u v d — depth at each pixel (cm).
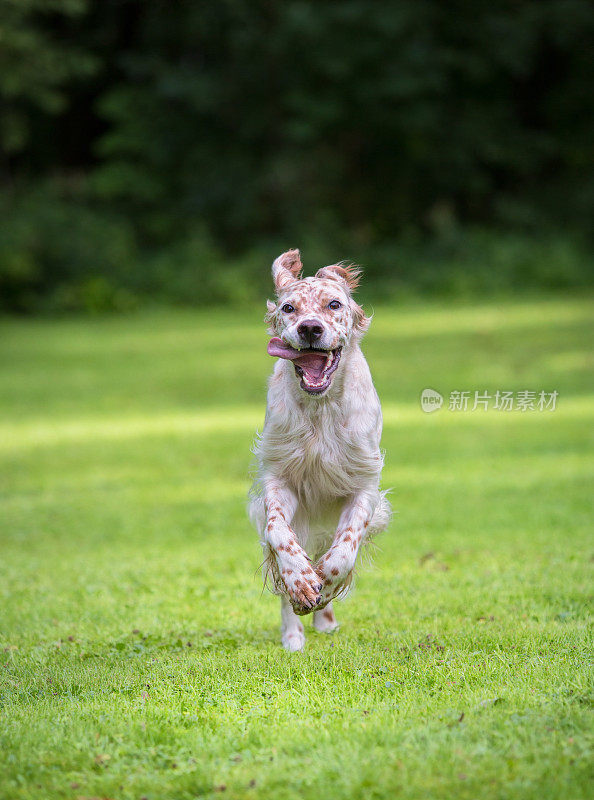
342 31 3947
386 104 4059
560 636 562
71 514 1034
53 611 685
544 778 370
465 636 573
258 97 4106
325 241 3900
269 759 402
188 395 1880
